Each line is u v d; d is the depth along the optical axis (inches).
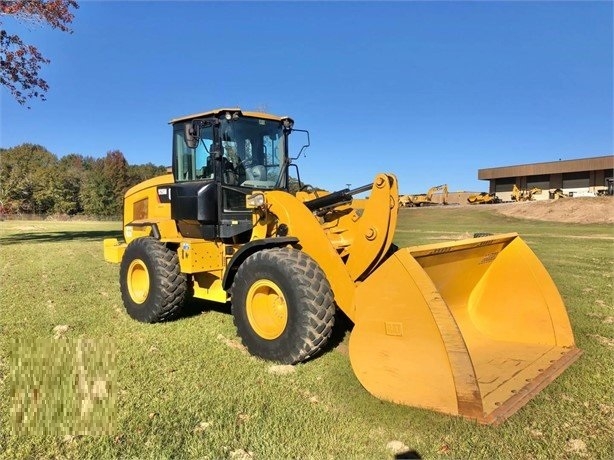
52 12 668.1
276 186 242.7
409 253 142.1
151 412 141.6
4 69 697.0
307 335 170.2
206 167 229.9
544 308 187.6
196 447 123.7
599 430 131.8
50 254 537.0
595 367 171.3
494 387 146.9
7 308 263.7
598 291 304.2
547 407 143.3
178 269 231.3
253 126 234.1
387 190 173.8
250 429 132.5
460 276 187.6
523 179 2490.2
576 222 1295.5
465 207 1861.5
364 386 148.6
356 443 126.0
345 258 193.6
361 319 148.6
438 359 134.4
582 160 2236.7
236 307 191.0
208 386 159.3
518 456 120.3
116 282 348.8
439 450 122.6
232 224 222.1
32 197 2529.5
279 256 178.4
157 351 193.0
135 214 284.8
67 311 257.8
